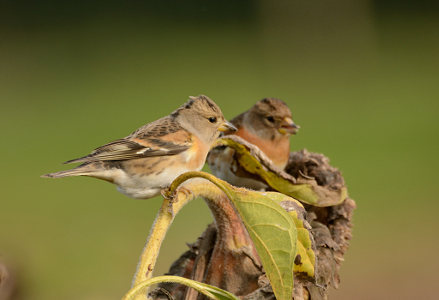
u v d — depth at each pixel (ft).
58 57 88.43
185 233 38.52
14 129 63.72
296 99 74.33
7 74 82.02
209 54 91.09
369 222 42.50
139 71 84.69
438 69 84.38
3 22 97.91
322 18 90.63
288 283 7.82
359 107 70.74
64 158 55.62
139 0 108.06
